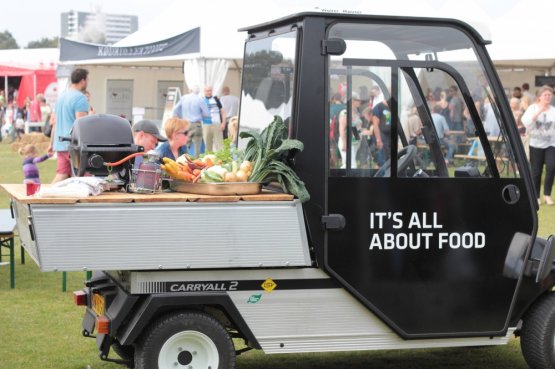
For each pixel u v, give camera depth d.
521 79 20.11
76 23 89.69
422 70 4.86
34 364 5.61
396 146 4.82
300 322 4.73
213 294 4.59
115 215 4.38
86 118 4.99
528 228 4.99
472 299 4.93
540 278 4.93
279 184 4.77
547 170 13.93
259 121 5.30
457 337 4.94
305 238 4.64
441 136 4.89
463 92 4.94
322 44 4.70
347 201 4.73
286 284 4.70
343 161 4.73
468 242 4.91
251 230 4.55
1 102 33.91
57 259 4.31
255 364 5.77
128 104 23.33
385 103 4.82
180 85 23.62
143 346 4.59
